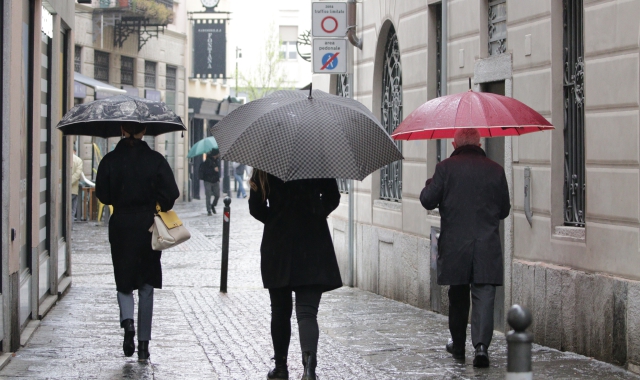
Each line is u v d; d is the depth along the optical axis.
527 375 4.38
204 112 55.03
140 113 9.18
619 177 9.06
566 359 9.45
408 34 14.76
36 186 11.12
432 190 9.22
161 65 46.25
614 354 9.04
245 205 44.34
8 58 8.98
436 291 13.35
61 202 14.80
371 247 16.31
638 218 8.75
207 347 10.23
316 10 16.39
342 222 18.08
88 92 34.94
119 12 38.69
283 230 7.89
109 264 19.12
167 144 46.75
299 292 7.91
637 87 8.80
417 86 14.43
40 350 9.73
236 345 10.38
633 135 8.85
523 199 11.05
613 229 9.15
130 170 9.19
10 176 9.15
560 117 10.44
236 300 14.59
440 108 9.03
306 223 7.90
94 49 38.84
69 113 9.35
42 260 12.40
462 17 12.75
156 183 9.27
